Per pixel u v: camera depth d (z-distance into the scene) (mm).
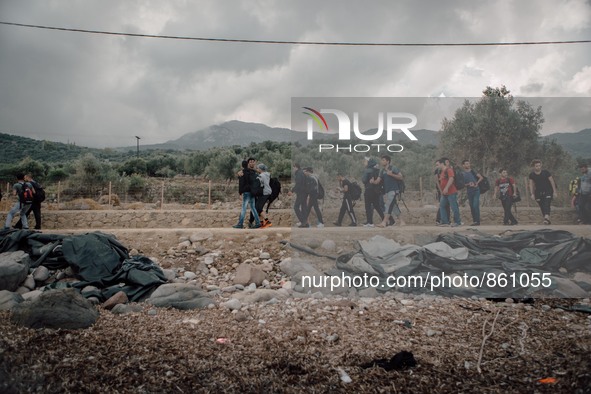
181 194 26891
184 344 4973
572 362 4320
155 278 7102
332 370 4355
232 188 28234
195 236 9289
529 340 5008
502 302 6578
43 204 20969
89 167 29000
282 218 12930
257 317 6039
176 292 6613
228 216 13938
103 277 7332
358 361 4559
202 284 7602
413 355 4688
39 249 7938
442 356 4652
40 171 32812
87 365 4301
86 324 5438
